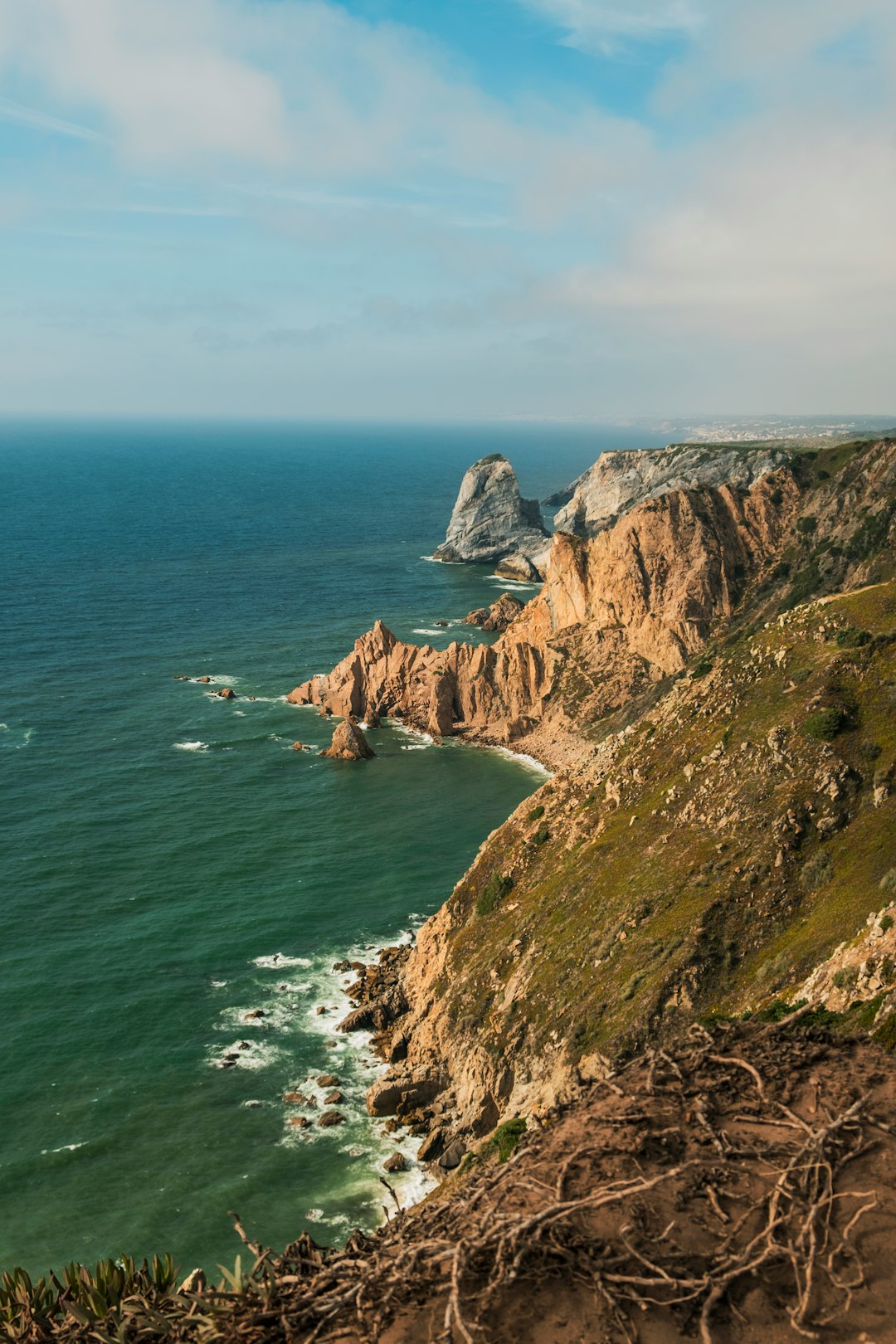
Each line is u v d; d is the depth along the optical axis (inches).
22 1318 517.0
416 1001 2669.8
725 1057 470.3
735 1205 377.1
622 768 2790.4
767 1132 415.5
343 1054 2568.9
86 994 2778.1
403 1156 2207.2
